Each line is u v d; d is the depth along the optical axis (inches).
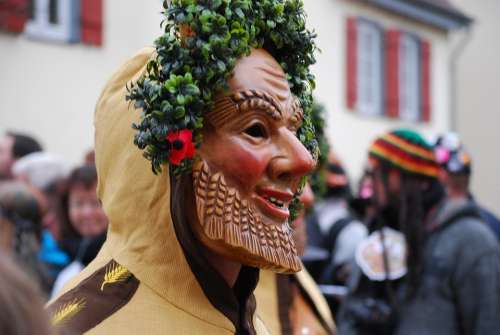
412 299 97.7
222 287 45.5
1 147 139.4
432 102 391.2
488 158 460.8
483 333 94.5
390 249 100.5
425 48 382.6
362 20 341.7
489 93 459.5
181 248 45.1
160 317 43.8
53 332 25.9
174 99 41.6
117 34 233.8
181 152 42.1
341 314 103.9
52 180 123.4
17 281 25.3
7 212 89.4
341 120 330.6
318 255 122.3
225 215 42.1
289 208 47.5
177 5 43.1
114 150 48.5
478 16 457.7
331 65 323.6
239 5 43.3
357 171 339.9
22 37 210.2
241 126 42.9
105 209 49.0
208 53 42.0
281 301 73.8
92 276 46.7
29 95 211.9
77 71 224.2
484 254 96.0
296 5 46.4
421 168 101.6
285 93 44.2
